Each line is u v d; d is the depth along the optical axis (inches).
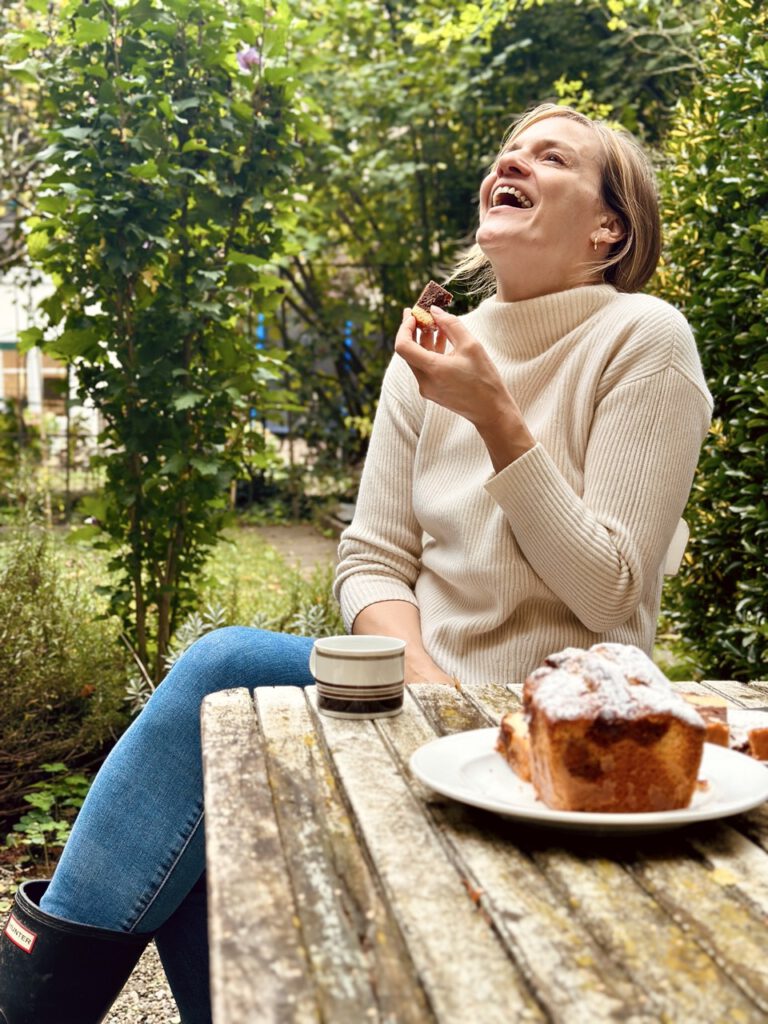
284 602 171.5
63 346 141.6
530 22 278.1
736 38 122.4
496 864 35.4
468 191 332.2
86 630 143.1
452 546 74.2
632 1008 27.0
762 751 46.6
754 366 113.7
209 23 139.3
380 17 312.3
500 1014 26.8
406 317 66.9
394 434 81.4
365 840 37.1
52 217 140.0
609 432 68.4
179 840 61.0
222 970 28.7
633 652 41.7
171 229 144.9
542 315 72.9
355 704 51.5
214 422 144.7
